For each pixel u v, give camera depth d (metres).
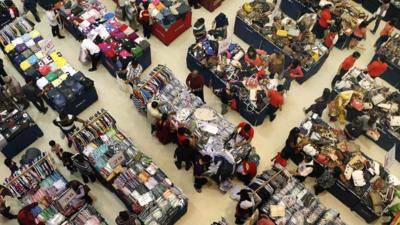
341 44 16.09
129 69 13.71
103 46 14.45
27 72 13.98
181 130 11.97
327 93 13.80
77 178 12.77
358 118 13.16
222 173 11.91
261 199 11.39
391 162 12.23
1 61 13.92
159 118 12.69
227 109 14.36
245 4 15.95
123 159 11.84
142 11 15.16
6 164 11.95
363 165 12.37
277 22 15.46
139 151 12.33
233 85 13.75
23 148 13.23
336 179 12.12
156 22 15.34
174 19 15.32
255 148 13.65
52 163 12.06
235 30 16.27
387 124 13.40
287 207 11.49
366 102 13.80
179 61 15.56
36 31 15.04
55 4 15.73
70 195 11.02
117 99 14.49
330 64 15.88
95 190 12.52
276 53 14.09
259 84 13.84
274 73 14.30
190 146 12.09
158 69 13.90
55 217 11.25
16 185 11.54
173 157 13.29
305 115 14.48
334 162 12.38
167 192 11.60
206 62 14.24
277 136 13.95
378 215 11.85
